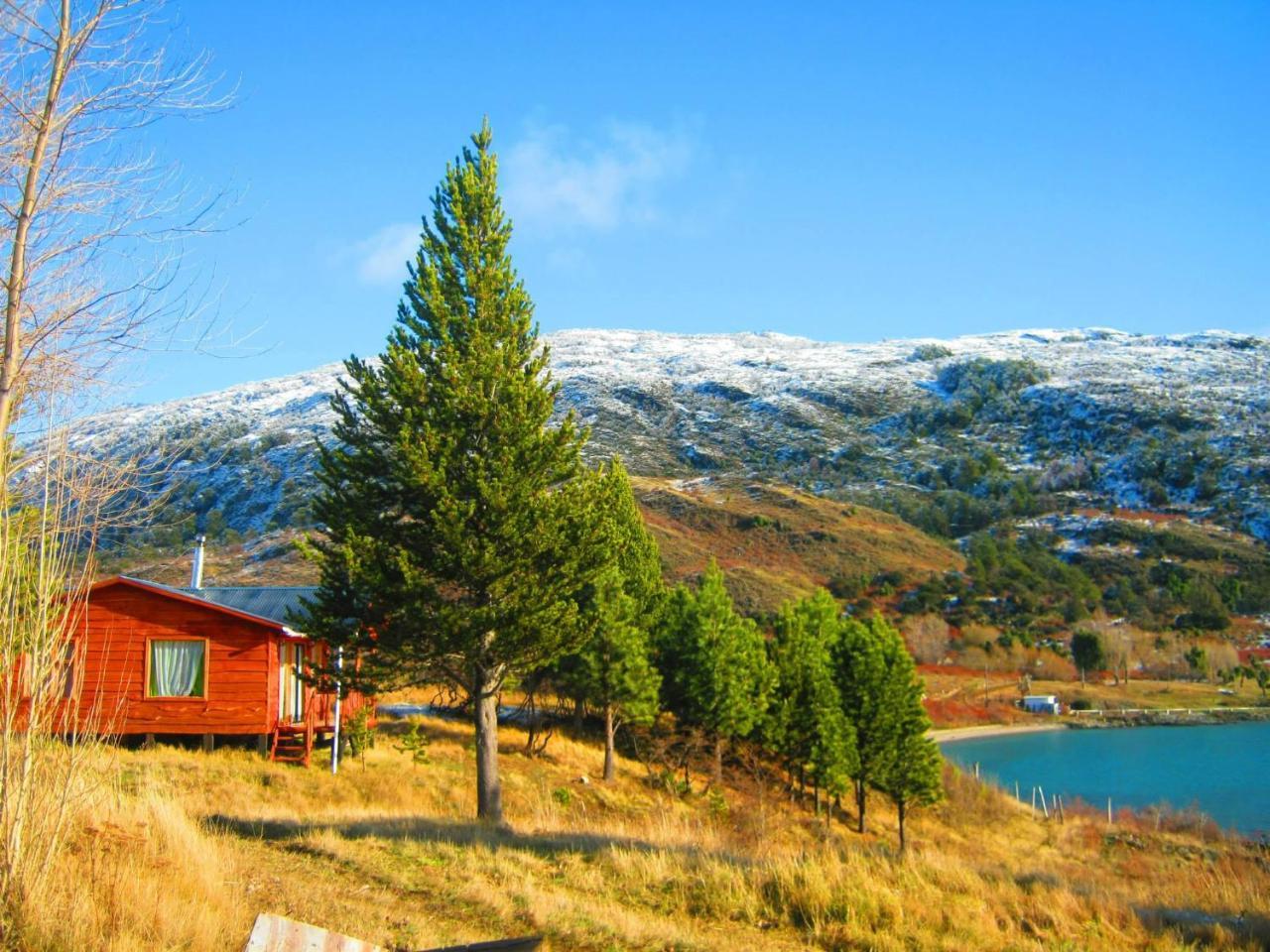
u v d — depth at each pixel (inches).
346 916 327.6
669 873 436.8
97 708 290.0
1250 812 1640.0
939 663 3316.9
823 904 385.4
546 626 705.6
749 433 7741.1
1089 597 3988.7
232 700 914.7
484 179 788.0
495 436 733.9
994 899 419.2
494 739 748.6
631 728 1497.3
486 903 370.9
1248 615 3932.1
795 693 1446.9
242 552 3304.6
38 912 245.6
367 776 917.8
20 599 269.3
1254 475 5447.8
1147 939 385.4
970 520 5290.4
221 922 281.7
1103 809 1690.5
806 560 4099.4
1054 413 7362.2
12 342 276.5
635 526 1469.0
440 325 746.8
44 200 291.4
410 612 690.8
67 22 293.0
